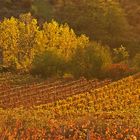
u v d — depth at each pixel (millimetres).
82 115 70375
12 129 52938
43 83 103188
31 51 129875
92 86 100000
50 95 90375
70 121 58000
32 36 130750
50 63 115875
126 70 112375
